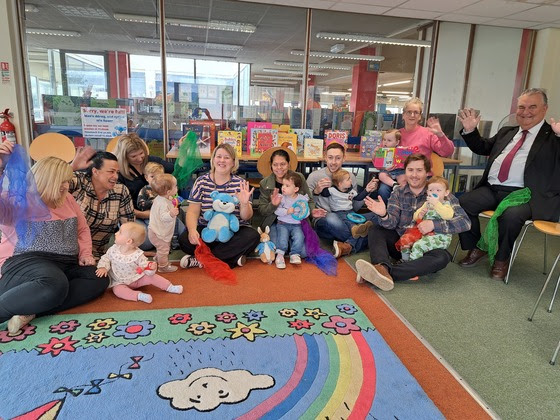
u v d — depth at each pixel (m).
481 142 3.41
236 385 1.56
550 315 2.33
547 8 4.15
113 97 4.72
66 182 2.03
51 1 4.95
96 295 2.21
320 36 5.59
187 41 7.39
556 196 2.86
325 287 2.57
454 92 5.46
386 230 2.94
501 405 1.56
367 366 1.72
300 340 1.90
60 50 4.58
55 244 2.09
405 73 6.04
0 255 2.04
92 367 1.64
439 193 2.72
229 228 2.74
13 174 1.94
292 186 3.00
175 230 3.14
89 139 4.44
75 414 1.38
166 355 1.74
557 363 1.86
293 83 6.46
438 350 1.93
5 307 1.85
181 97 4.69
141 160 3.03
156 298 2.30
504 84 5.38
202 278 2.62
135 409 1.41
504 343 2.02
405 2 4.14
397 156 3.73
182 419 1.38
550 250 3.59
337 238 3.29
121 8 5.21
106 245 2.84
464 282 2.79
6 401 1.42
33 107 4.29
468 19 4.74
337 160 3.38
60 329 1.92
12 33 4.00
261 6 4.77
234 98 4.89
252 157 3.96
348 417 1.42
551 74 5.05
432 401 1.54
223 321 2.05
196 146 3.68
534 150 2.95
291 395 1.52
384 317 2.21
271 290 2.48
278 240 3.00
